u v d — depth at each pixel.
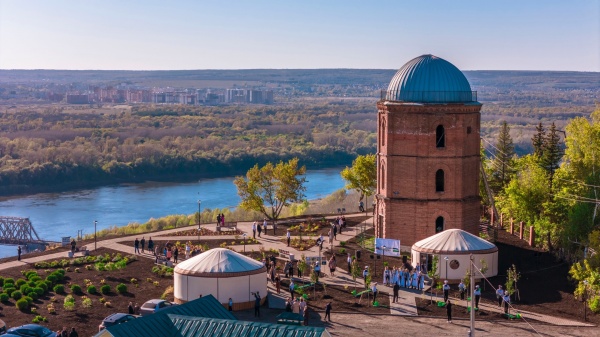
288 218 92.00
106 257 73.12
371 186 95.69
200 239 81.56
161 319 39.78
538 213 79.06
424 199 71.19
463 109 70.69
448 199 71.12
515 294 59.03
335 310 56.66
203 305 43.47
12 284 62.50
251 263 58.97
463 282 60.25
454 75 72.00
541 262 69.38
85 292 61.56
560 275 65.00
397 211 72.19
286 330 37.62
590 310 55.72
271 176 90.62
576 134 83.44
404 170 71.69
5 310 56.44
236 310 57.22
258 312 55.66
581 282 57.75
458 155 71.06
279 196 90.56
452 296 59.88
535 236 76.38
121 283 64.44
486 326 52.53
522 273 65.88
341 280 64.50
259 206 89.06
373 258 70.38
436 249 63.91
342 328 52.25
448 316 53.75
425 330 51.66
